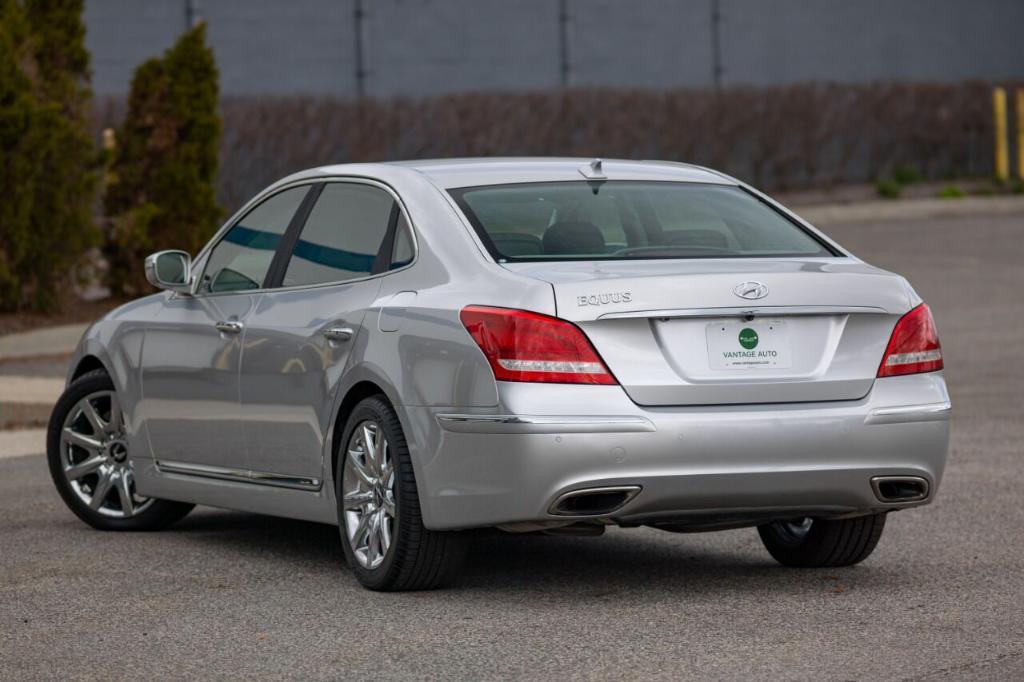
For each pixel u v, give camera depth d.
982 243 54.22
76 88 39.38
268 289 14.12
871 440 11.87
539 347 11.42
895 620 11.45
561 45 69.94
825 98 71.00
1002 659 10.29
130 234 40.53
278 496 13.80
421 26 66.94
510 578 13.14
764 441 11.57
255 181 59.38
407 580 12.41
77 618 11.80
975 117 73.81
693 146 68.75
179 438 14.90
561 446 11.28
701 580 13.02
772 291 11.80
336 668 10.30
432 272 12.41
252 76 63.41
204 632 11.33
